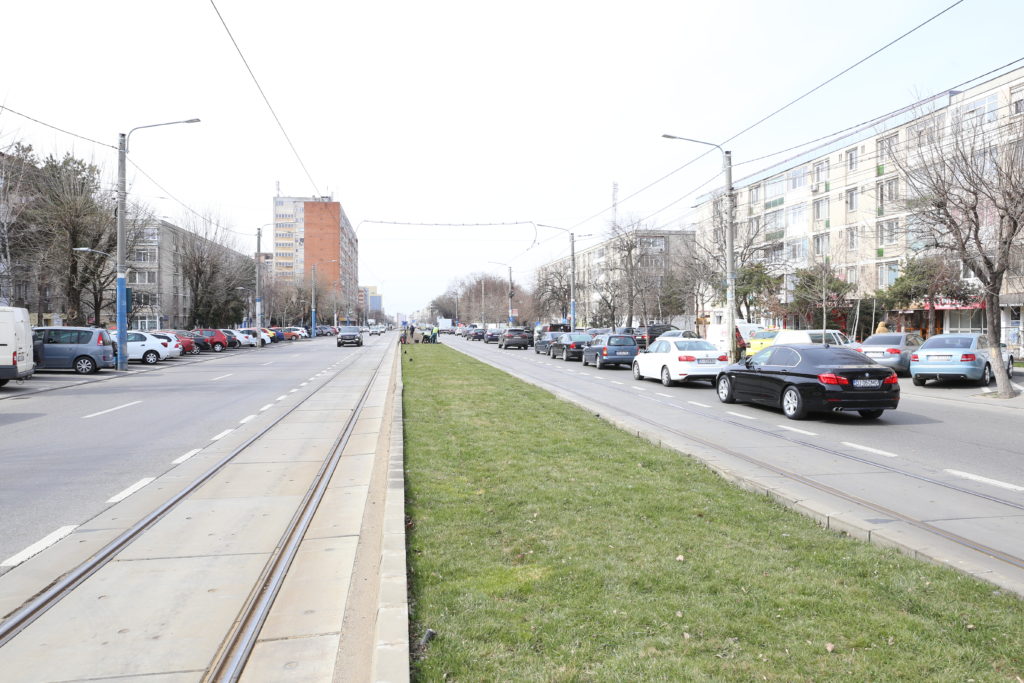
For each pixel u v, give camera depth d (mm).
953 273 29594
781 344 13539
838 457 8789
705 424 11867
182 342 39281
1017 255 18188
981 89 30859
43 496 6875
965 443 9938
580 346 33625
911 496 6664
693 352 19172
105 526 5871
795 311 41969
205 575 4750
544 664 3148
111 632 3857
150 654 3592
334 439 10477
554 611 3711
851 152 43469
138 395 17234
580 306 75562
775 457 8773
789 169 50062
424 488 6527
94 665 3473
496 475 7059
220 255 53656
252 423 12195
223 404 15211
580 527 5250
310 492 7105
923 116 17047
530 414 11922
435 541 4938
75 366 24844
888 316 41438
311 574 4789
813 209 47688
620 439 9281
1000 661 3145
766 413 13461
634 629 3496
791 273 44406
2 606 4203
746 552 4652
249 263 65000
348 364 31422
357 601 4199
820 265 39156
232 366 30031
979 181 14789
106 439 10398
